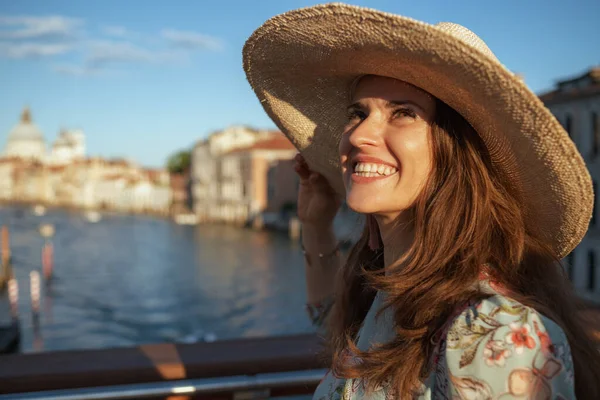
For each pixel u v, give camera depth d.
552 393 0.95
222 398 2.05
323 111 1.56
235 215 73.25
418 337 1.09
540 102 1.01
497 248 1.15
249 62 1.48
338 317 1.60
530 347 0.95
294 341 2.23
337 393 1.31
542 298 1.14
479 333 0.98
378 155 1.20
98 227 76.00
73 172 130.25
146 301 28.44
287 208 62.22
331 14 1.08
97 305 27.62
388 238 1.28
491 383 0.95
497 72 0.99
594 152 22.89
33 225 79.25
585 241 22.73
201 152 87.19
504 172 1.19
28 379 1.93
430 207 1.17
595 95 22.84
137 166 135.50
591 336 1.20
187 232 66.69
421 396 1.07
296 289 30.66
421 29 0.99
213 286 32.00
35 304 24.27
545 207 1.20
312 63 1.35
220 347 2.18
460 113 1.14
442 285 1.09
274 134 80.44
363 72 1.22
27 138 196.88
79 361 2.05
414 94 1.18
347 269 1.60
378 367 1.13
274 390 2.09
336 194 1.79
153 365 2.01
